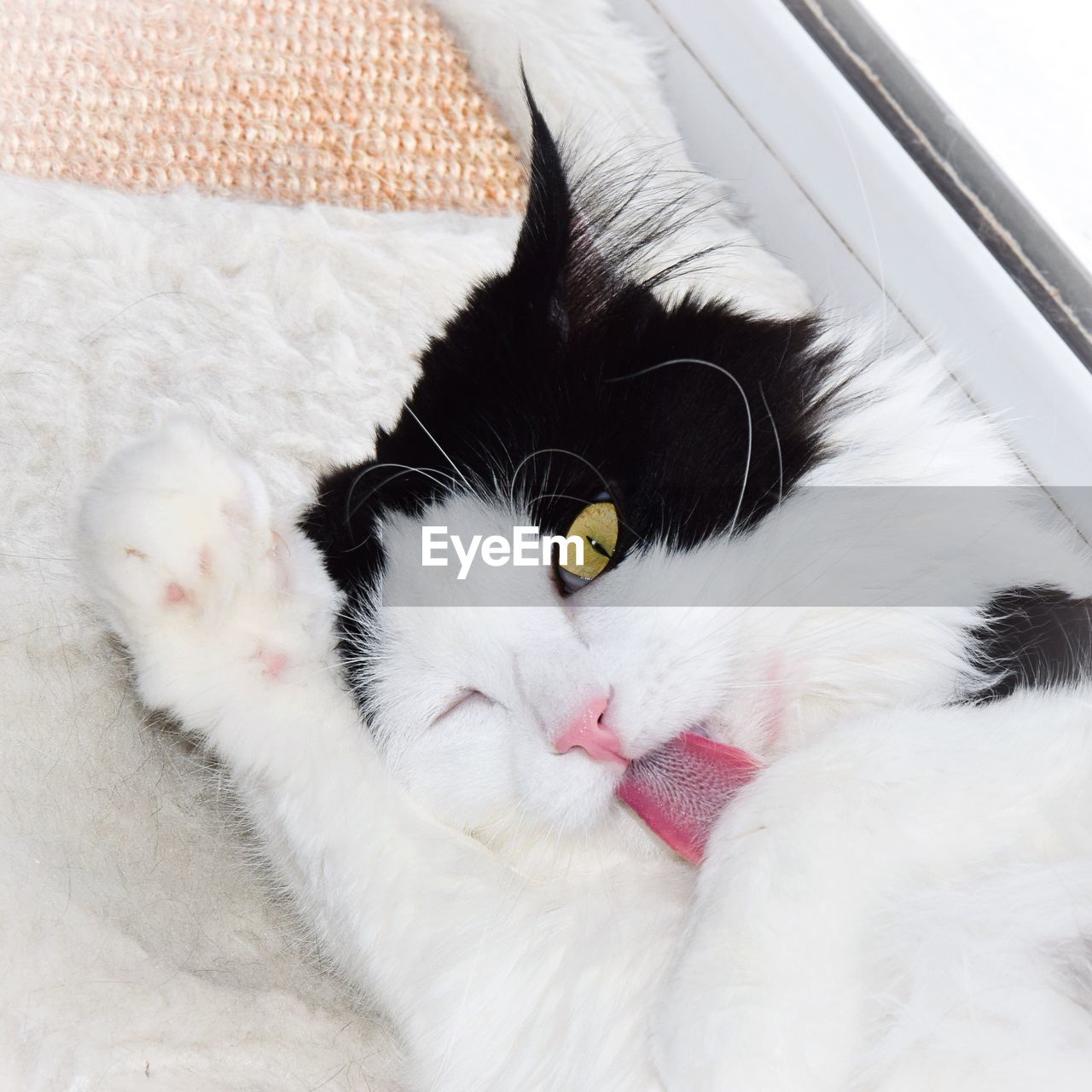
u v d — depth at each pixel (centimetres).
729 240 59
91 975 47
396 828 51
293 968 52
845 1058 45
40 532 55
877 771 47
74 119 64
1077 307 58
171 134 64
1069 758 46
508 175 65
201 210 62
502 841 52
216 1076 47
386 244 62
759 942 45
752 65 62
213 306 60
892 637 52
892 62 61
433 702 52
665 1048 46
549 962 49
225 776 54
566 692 50
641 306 53
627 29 65
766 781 48
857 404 53
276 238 61
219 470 51
